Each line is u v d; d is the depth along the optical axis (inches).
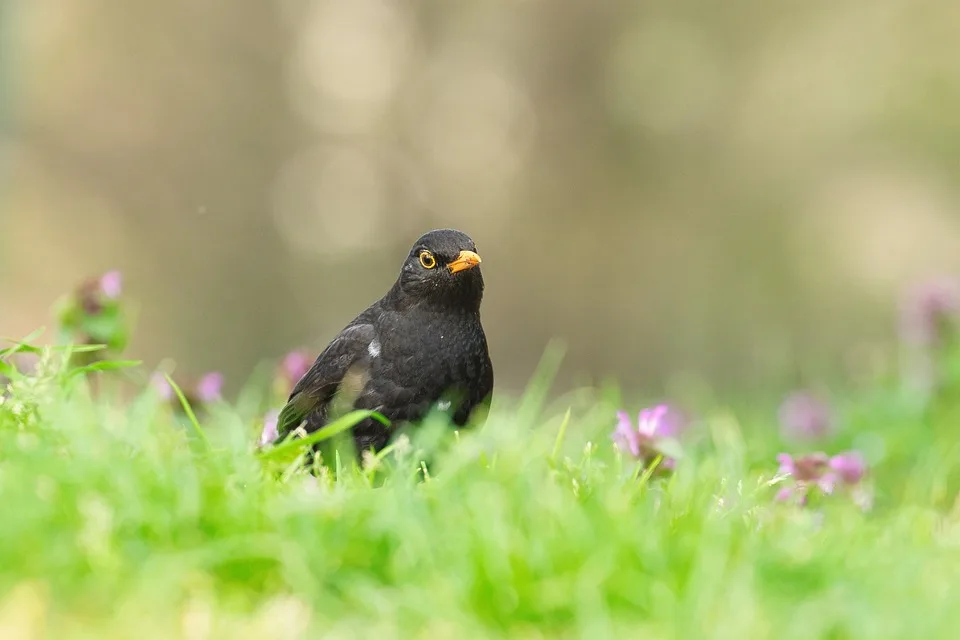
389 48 1183.6
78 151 1024.2
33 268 919.7
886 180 944.9
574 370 1059.9
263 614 125.9
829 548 142.7
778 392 390.9
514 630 126.0
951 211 927.0
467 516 139.0
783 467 202.5
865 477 206.5
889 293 913.5
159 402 201.9
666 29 1058.7
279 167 1125.1
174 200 1063.0
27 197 948.6
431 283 212.8
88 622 121.9
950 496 246.1
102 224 1007.0
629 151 1086.4
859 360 407.5
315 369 220.2
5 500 132.4
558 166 1118.4
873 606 127.8
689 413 315.6
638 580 128.3
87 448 147.1
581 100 1121.4
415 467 170.9
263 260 1095.6
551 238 1112.2
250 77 1118.4
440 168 1161.4
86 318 234.7
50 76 1008.2
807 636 122.0
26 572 125.3
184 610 124.9
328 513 136.9
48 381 173.3
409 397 213.5
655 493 172.1
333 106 1170.6
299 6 1147.3
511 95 1154.7
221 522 135.4
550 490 146.3
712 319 994.1
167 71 1077.1
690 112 1059.3
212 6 1104.2
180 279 1041.5
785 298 958.4
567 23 1121.4
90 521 128.5
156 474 142.8
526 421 212.7
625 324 1056.8
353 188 1157.1
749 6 1027.9
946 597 129.3
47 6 1003.3
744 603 124.4
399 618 125.0
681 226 1045.2
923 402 305.7
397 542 134.4
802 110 986.1
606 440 229.8
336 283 1117.7
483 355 219.6
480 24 1160.8
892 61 953.5
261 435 223.0
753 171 1003.3
